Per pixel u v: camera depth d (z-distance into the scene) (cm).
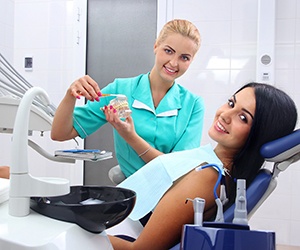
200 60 230
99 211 65
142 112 144
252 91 93
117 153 149
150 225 86
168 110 144
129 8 241
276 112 88
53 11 250
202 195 87
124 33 243
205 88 230
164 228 85
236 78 226
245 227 65
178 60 132
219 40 227
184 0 230
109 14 244
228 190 89
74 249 60
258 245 61
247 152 92
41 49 254
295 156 89
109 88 147
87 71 250
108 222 68
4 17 245
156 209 88
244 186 73
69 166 248
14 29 257
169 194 90
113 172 153
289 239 220
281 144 86
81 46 246
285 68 219
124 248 85
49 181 67
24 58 256
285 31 218
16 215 66
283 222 221
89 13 247
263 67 214
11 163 66
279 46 220
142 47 241
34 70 255
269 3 211
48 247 56
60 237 59
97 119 138
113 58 245
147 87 146
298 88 218
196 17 229
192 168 95
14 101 126
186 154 103
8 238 57
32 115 128
